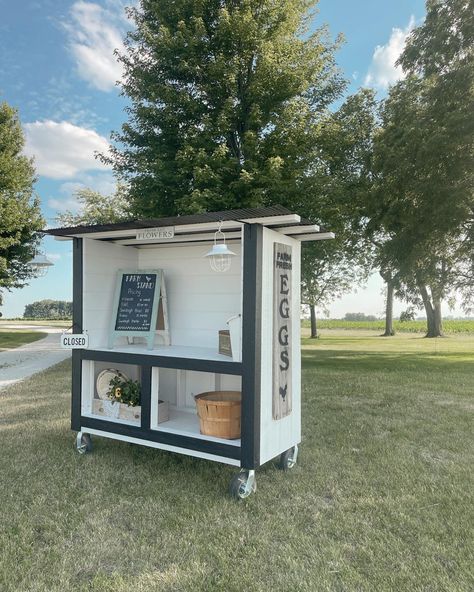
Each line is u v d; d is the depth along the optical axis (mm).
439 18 11359
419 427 4906
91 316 4016
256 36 9789
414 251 11969
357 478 3375
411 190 11508
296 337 3607
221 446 3113
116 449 4047
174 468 3566
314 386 7672
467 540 2453
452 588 2016
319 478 3369
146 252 4562
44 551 2328
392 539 2461
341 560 2248
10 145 16625
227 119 9688
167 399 4531
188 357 3316
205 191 8758
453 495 3047
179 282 4367
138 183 10305
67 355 12742
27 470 3475
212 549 2338
